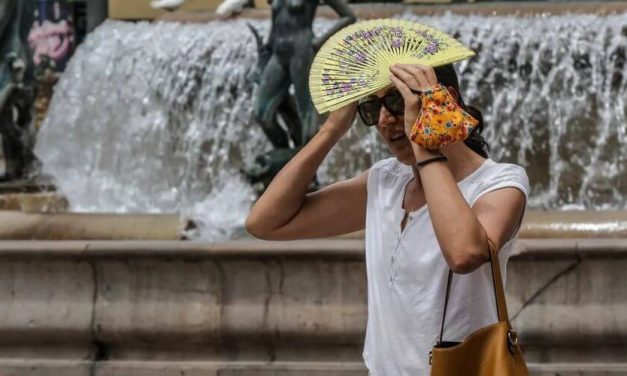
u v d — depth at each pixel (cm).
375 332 562
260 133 1800
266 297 995
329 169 1700
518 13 1867
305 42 1420
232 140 1806
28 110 1716
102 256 1010
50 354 1045
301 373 988
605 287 958
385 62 566
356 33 579
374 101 568
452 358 512
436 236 520
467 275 539
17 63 1691
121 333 1019
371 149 1695
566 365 962
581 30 1745
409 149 562
